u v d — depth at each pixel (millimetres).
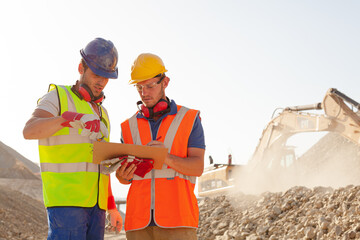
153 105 3398
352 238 6180
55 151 2883
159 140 3332
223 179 20141
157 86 3330
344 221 6656
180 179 3260
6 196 24344
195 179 3416
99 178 2992
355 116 14898
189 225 3174
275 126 18141
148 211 3174
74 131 2926
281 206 8711
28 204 26641
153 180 3230
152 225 3176
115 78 3088
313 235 6930
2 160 77062
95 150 2729
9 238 15945
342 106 15188
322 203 8023
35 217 23578
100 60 3008
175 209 3162
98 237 2969
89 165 2941
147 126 3424
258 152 19234
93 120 2611
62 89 2988
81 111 3006
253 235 8094
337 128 15242
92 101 3139
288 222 8039
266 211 8891
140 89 3367
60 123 2648
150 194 3203
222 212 10180
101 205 2998
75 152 2900
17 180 54812
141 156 2900
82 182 2871
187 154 3379
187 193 3266
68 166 2875
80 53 3072
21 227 18797
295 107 17250
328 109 15586
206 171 22500
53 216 2783
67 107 2938
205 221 10047
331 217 7125
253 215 8992
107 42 3100
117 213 3449
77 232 2785
